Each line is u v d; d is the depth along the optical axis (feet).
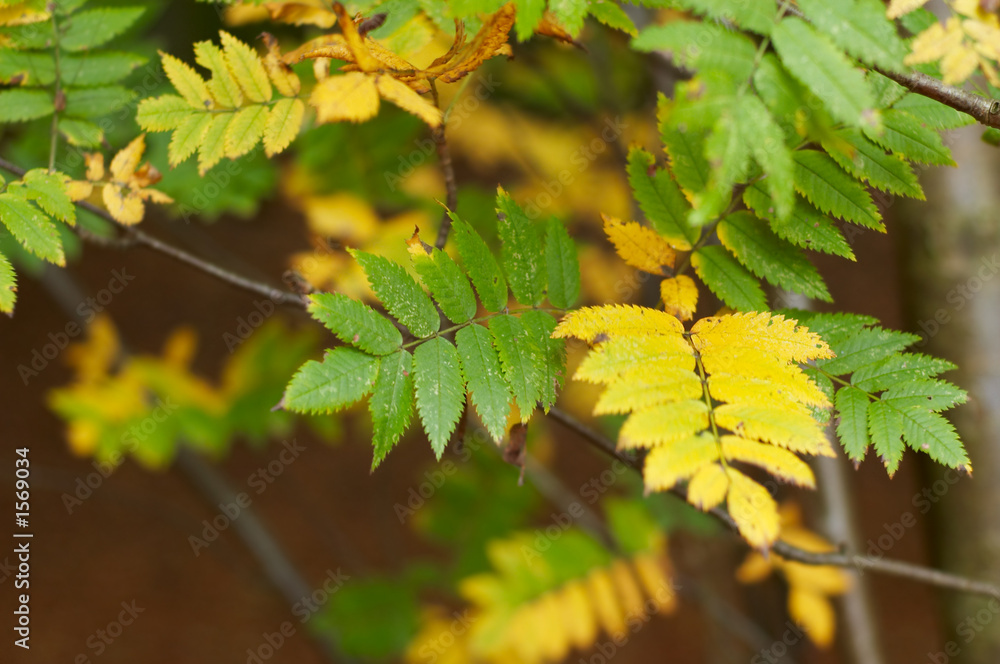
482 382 4.14
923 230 5.26
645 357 4.08
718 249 4.26
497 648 5.88
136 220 4.46
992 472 5.24
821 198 4.16
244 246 20.85
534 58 7.45
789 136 4.17
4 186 4.29
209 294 25.54
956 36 4.13
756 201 4.20
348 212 5.23
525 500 8.78
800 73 3.94
